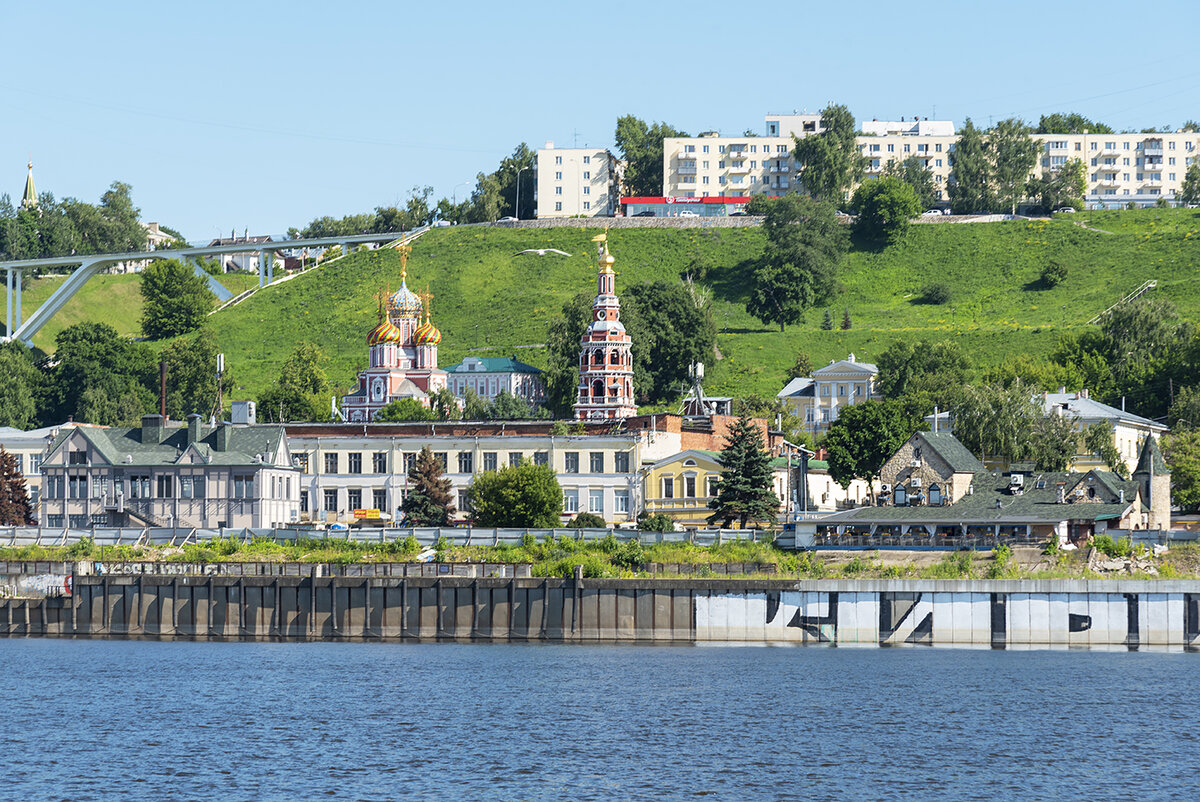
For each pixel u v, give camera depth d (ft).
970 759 573.33
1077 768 559.38
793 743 600.39
